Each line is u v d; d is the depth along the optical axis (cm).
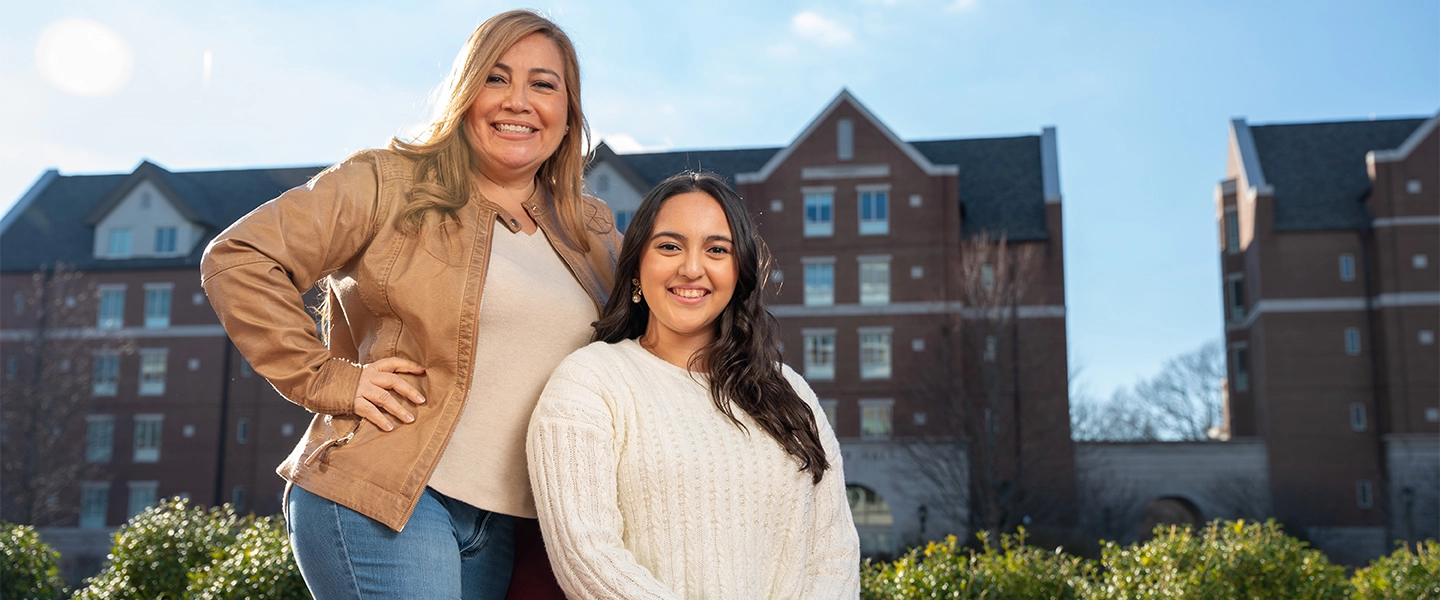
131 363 3853
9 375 3853
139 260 3909
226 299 259
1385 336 3472
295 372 263
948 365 3297
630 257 298
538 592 304
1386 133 3822
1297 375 3544
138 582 682
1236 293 3962
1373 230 3553
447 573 274
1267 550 780
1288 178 3753
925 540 3197
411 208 280
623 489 276
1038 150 3812
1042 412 3325
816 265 3494
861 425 3391
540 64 302
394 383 271
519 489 294
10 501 3531
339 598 271
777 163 3550
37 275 3734
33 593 826
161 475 3772
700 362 298
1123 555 827
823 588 289
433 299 277
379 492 267
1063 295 3438
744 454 283
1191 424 5478
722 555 274
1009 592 721
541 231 314
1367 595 865
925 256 3441
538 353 296
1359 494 3456
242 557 612
